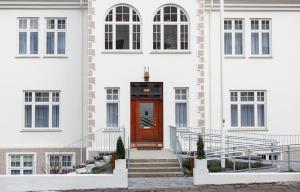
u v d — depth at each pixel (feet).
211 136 89.10
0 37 93.56
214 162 80.18
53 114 94.12
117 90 89.20
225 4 94.38
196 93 89.15
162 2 89.61
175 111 89.40
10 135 92.89
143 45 89.20
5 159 92.27
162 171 75.10
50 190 64.23
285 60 95.45
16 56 93.45
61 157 92.84
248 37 95.45
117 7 89.66
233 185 64.75
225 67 94.84
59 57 93.76
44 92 94.02
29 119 93.97
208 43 94.68
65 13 94.22
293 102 95.14
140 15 89.45
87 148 88.38
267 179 66.13
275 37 95.55
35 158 92.38
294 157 94.07
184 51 89.35
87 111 92.12
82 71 93.50
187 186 64.64
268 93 94.94
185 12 89.92
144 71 88.94
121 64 88.94
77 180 64.54
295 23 95.86
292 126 94.89
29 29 94.38
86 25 93.86
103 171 74.79
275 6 95.45
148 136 89.66
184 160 78.89
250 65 95.14
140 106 90.02
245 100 95.45
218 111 93.86
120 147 65.62
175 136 83.20
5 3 93.45
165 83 89.10
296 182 65.92
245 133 93.86
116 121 89.10
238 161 81.66
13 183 64.34
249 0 94.63
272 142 86.02
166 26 90.12
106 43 89.45
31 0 93.45
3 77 93.35
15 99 93.20
